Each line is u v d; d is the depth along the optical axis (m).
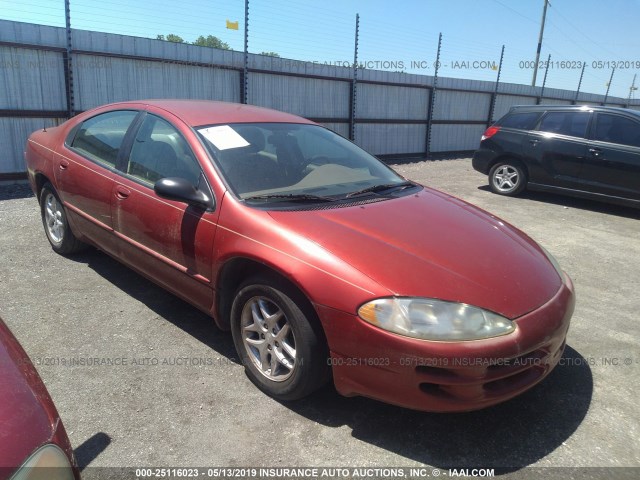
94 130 4.21
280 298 2.63
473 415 2.75
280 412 2.71
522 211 7.79
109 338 3.37
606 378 3.15
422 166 13.19
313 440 2.51
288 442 2.49
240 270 2.98
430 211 3.20
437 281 2.44
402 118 14.59
